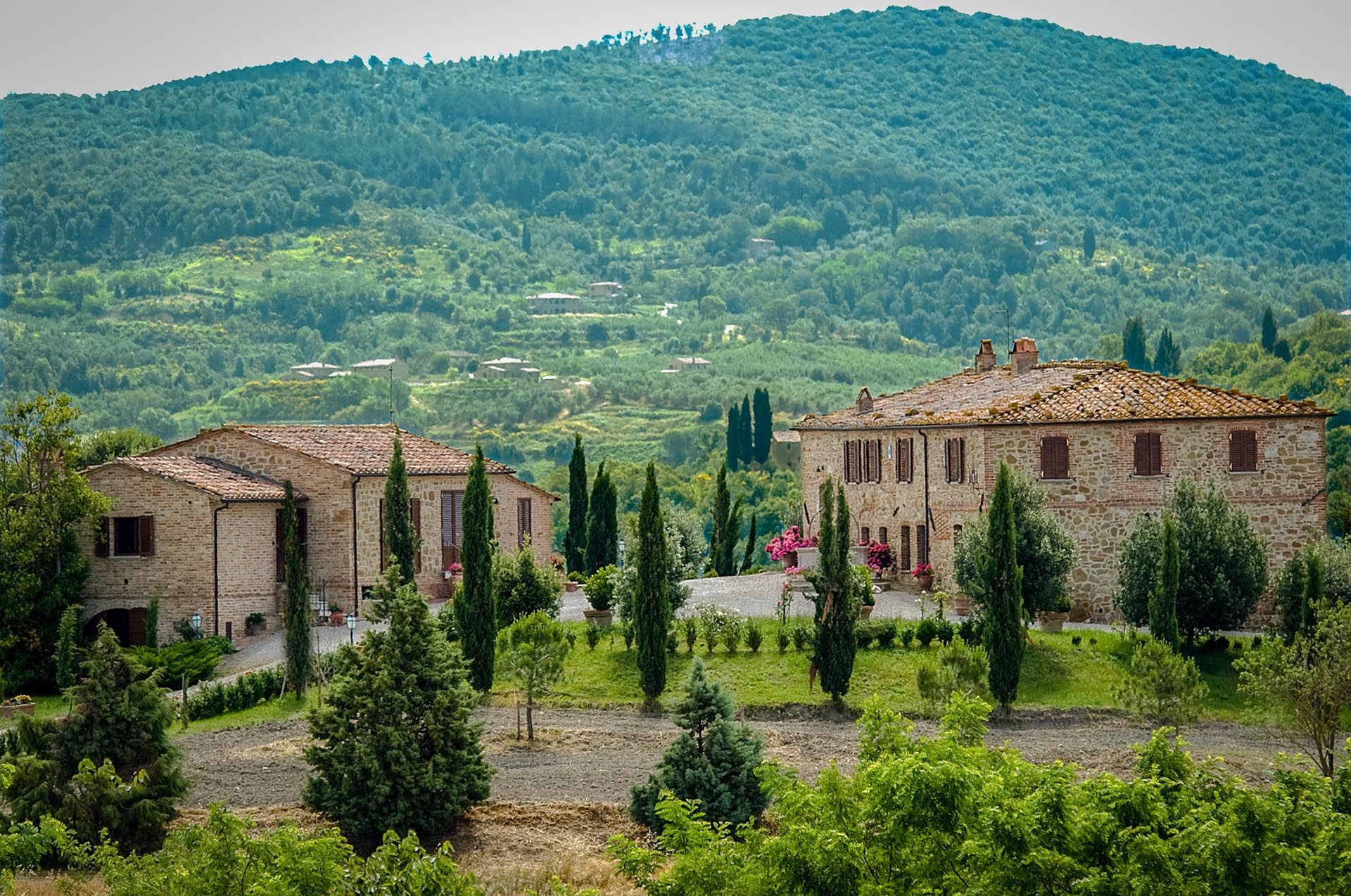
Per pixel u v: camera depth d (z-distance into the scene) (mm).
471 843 79000
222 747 96875
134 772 78375
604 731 100250
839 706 104000
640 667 106500
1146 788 54562
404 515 128375
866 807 53750
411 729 80125
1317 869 52062
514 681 110188
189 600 127562
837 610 104500
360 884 55625
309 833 76375
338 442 143000
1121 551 120375
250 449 137625
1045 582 114938
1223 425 125438
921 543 137875
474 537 108938
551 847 78000
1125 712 103250
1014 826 51562
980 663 102188
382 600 86438
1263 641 95375
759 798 79562
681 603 123938
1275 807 53969
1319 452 124938
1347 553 117625
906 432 139375
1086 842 52906
